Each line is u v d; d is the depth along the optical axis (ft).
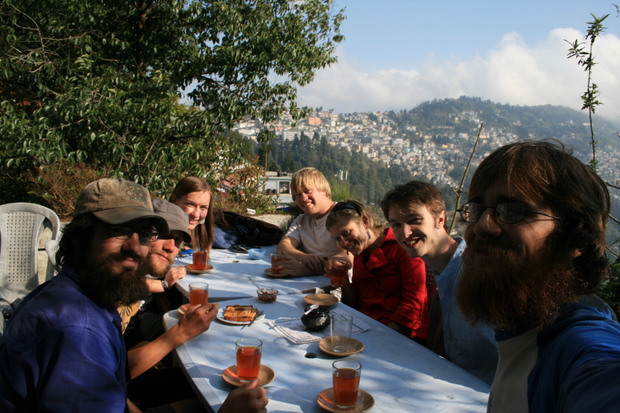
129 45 21.62
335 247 10.81
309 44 23.35
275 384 4.73
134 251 4.42
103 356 3.84
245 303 7.57
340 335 5.62
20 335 3.66
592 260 2.11
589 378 1.54
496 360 5.32
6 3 18.95
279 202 23.82
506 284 2.10
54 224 11.55
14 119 16.72
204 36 22.82
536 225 2.10
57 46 20.47
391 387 4.69
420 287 7.41
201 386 4.69
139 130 18.54
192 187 10.30
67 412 3.54
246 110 22.65
